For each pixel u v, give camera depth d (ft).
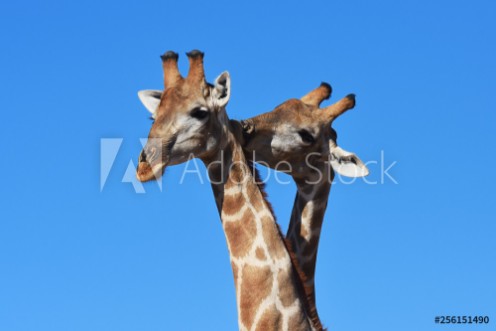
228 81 71.05
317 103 85.30
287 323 70.44
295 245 84.12
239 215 71.51
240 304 70.74
